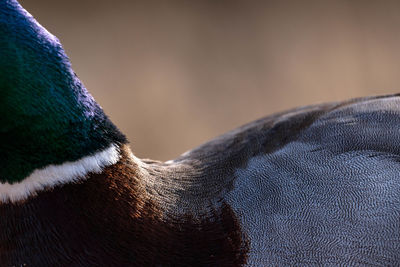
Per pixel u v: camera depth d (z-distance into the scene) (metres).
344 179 1.35
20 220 1.32
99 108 1.34
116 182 1.33
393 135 1.37
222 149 1.39
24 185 1.32
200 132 2.19
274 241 1.34
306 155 1.37
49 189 1.32
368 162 1.36
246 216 1.35
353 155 1.36
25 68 1.32
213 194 1.36
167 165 1.38
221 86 2.37
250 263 1.34
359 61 2.38
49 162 1.32
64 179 1.33
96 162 1.33
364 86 2.27
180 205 1.34
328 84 2.30
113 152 1.33
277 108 2.25
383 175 1.35
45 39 1.33
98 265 1.32
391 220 1.34
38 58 1.33
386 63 2.35
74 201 1.32
